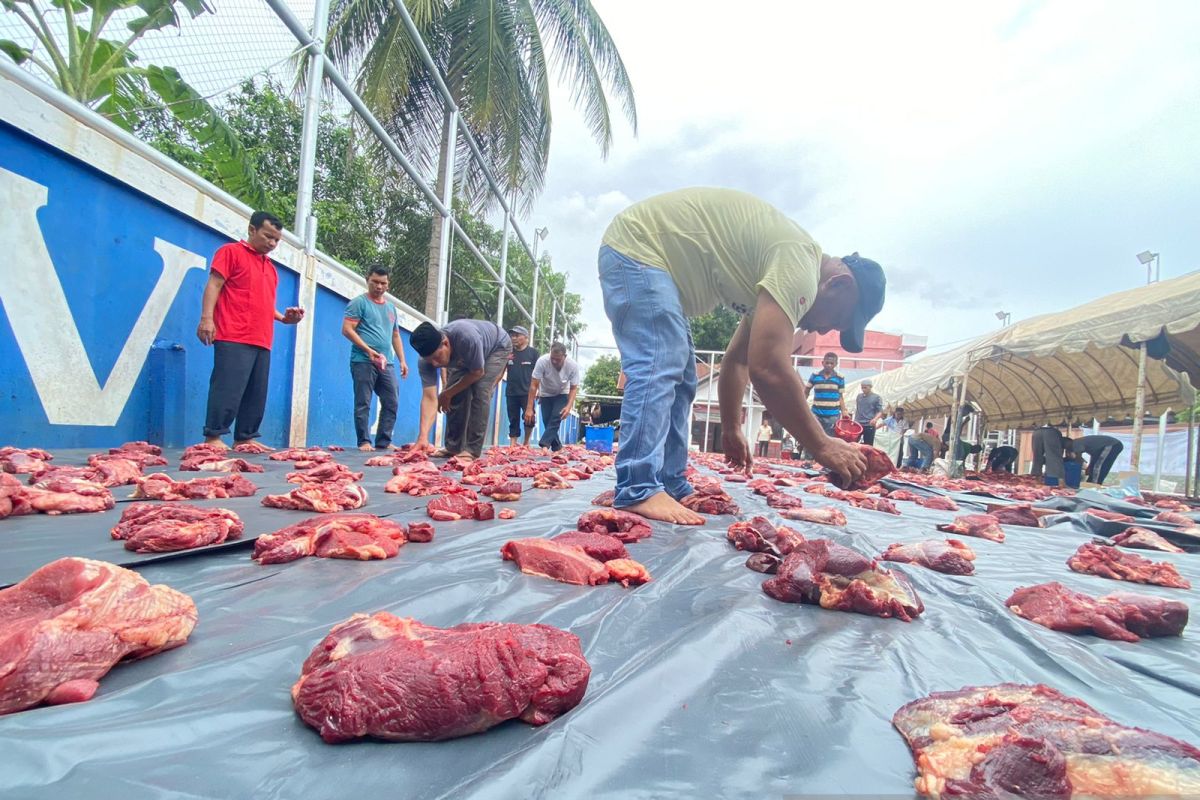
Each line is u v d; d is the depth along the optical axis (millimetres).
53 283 5715
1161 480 20062
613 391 49250
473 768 1131
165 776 1032
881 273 4191
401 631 1487
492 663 1289
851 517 5328
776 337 3703
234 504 3697
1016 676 1696
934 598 2574
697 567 2758
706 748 1219
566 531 3469
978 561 3566
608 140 18812
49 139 5512
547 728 1262
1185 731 1432
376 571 2361
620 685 1432
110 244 6277
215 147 10555
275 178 15531
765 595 2377
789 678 1579
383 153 14523
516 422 14586
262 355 7195
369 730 1185
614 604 2129
